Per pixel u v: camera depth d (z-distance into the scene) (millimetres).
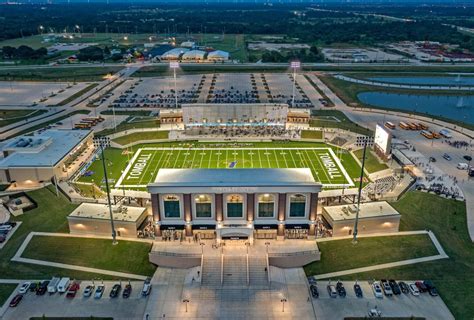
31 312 64500
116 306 65938
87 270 74250
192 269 75125
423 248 79250
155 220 79812
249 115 149500
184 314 64438
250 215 79375
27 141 122875
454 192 102438
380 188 104750
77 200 98062
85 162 123562
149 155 130750
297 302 66812
